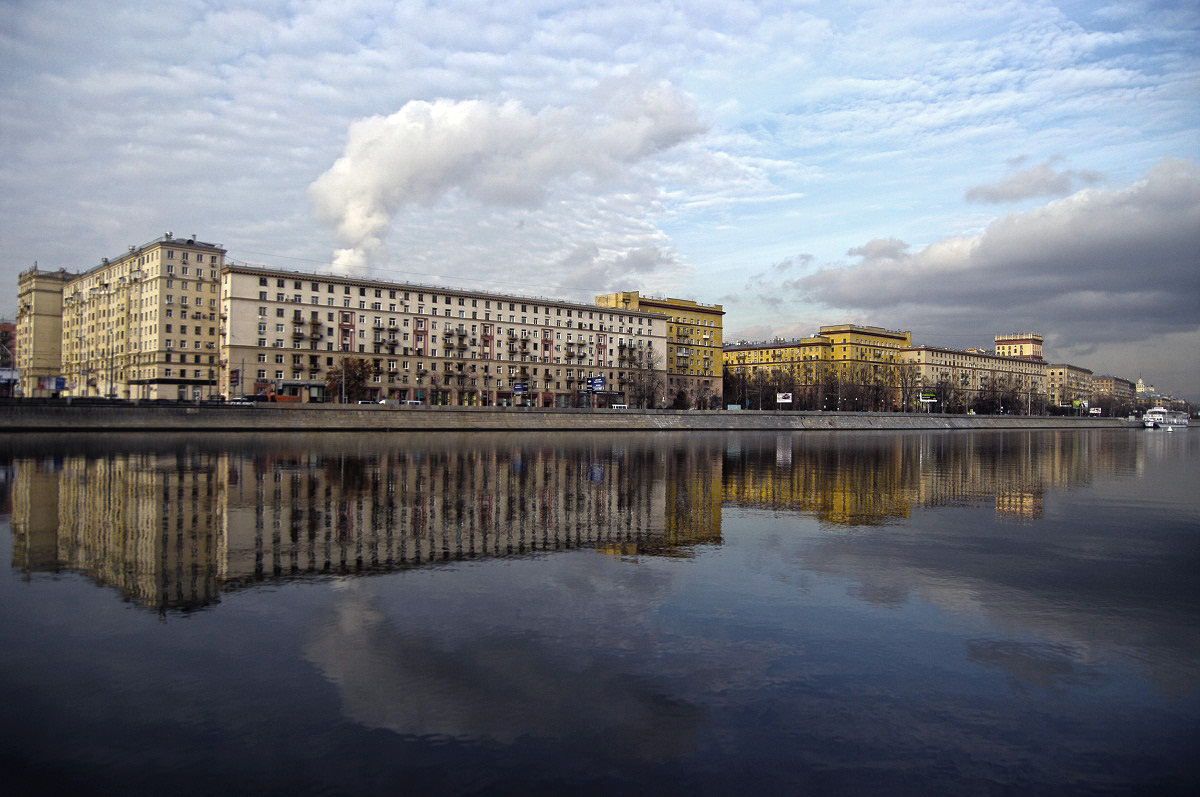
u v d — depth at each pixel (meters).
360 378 119.38
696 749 7.60
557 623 11.48
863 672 9.67
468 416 96.38
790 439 91.25
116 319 135.50
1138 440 106.25
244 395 111.94
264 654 10.03
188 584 13.71
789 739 7.84
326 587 13.55
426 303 133.75
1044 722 8.32
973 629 11.48
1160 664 10.07
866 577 14.77
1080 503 27.55
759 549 17.61
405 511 22.95
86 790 6.69
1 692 8.77
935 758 7.49
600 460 47.16
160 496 25.95
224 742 7.62
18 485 28.81
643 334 166.50
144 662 9.70
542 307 149.25
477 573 14.75
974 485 34.31
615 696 8.83
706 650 10.38
